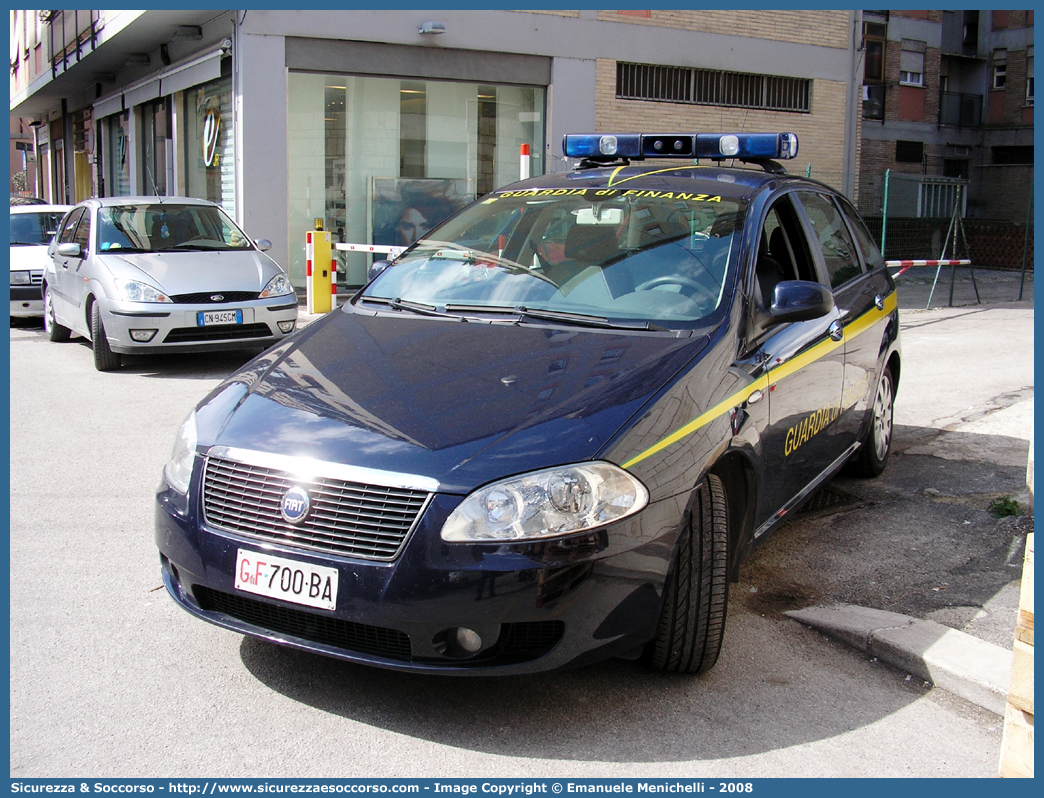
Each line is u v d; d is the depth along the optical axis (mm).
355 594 2691
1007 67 29938
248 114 12828
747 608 3801
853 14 17656
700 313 3500
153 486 5207
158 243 9070
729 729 2910
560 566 2648
